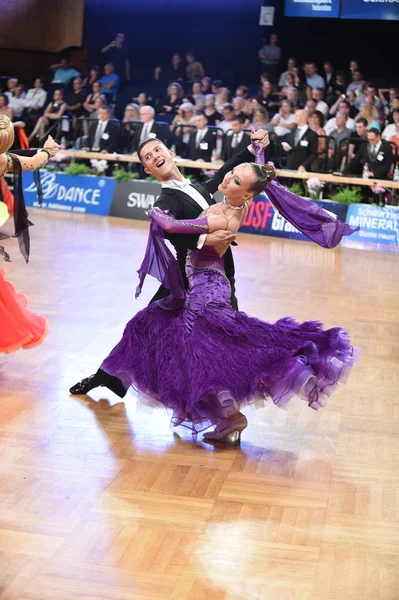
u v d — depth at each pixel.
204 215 4.19
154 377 4.25
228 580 3.07
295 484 3.88
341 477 3.97
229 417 4.22
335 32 14.87
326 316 6.92
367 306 7.35
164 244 4.05
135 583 3.03
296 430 4.54
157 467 4.01
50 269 8.30
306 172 10.96
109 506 3.60
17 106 13.98
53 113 13.45
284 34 15.15
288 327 4.15
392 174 10.71
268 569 3.15
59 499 3.65
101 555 3.21
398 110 11.59
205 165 11.30
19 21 15.97
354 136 11.34
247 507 3.64
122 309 6.84
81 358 5.55
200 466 4.04
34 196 12.68
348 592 3.02
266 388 4.08
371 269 9.09
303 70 13.78
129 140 12.62
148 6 15.82
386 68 14.80
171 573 3.10
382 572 3.16
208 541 3.34
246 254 9.63
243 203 4.11
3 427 4.41
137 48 16.06
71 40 16.20
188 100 13.09
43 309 6.73
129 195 12.01
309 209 4.46
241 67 15.64
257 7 15.27
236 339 4.09
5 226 10.84
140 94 13.34
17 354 5.58
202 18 15.65
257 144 4.53
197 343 4.10
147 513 3.55
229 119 11.99
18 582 3.02
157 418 4.63
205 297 4.16
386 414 4.81
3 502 3.60
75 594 2.96
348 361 4.07
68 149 13.01
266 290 7.79
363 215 10.46
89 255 9.12
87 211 12.29
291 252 9.91
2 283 4.85
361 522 3.54
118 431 4.43
